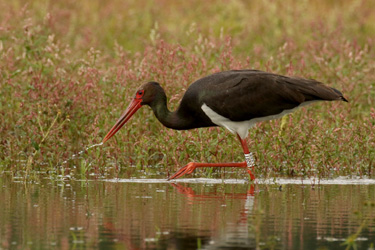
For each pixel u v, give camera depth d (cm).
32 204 1115
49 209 1078
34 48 1847
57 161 1473
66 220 1009
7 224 984
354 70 1906
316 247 884
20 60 1830
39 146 1480
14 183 1305
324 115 1733
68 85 1702
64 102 1661
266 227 977
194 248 871
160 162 1493
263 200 1162
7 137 1574
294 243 899
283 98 1353
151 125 1680
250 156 1378
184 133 1521
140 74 1733
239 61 1789
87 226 974
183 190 1253
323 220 1018
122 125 1456
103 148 1484
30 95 1656
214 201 1150
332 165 1465
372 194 1216
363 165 1438
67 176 1390
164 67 1744
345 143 1484
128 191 1238
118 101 1708
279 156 1462
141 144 1525
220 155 1485
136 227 970
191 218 1024
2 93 1700
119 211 1068
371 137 1479
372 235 939
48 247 874
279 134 1507
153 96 1448
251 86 1362
